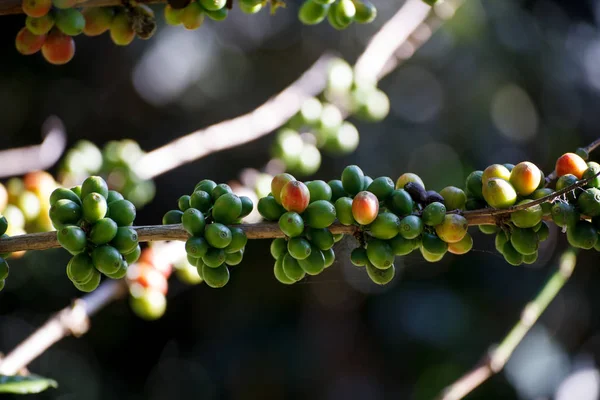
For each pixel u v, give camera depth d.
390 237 0.88
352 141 1.42
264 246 2.31
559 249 2.23
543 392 2.12
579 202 0.88
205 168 2.29
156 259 1.17
